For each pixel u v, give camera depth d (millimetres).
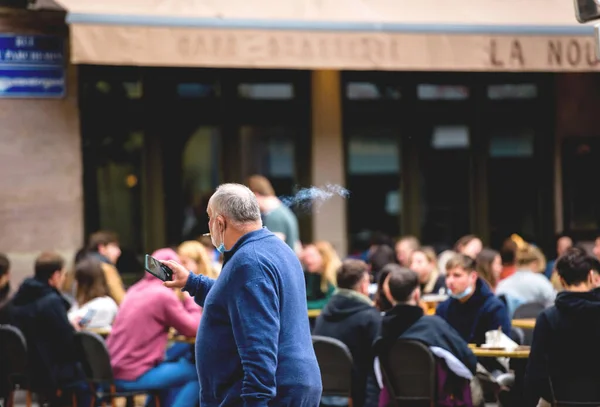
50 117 23312
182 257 17062
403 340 14453
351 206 26500
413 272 14727
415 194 26906
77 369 17438
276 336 9344
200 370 9656
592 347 13805
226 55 21781
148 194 25000
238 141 25703
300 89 26078
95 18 21141
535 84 27625
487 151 27359
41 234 23312
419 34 22531
